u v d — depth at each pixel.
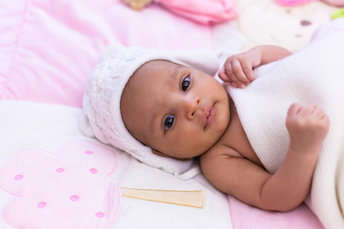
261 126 1.18
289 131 0.96
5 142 1.30
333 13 1.88
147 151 1.35
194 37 1.90
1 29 1.66
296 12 1.95
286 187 1.03
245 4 2.05
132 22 1.90
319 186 1.00
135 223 1.05
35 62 1.67
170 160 1.35
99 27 1.84
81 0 1.94
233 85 1.32
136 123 1.31
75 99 1.62
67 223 1.03
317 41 1.21
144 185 1.21
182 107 1.21
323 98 1.07
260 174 1.16
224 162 1.27
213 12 1.93
